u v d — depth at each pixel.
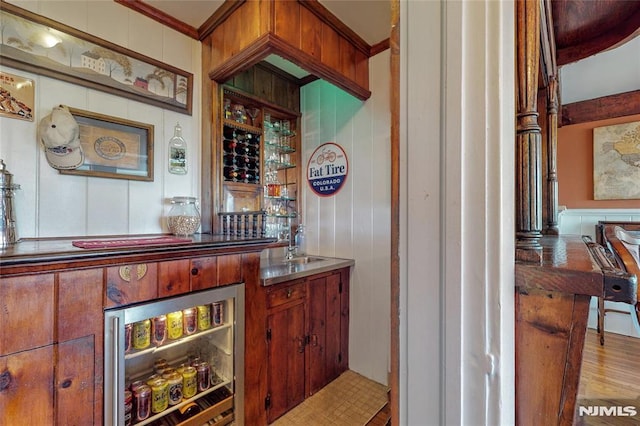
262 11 1.46
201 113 1.88
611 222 2.95
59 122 1.33
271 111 2.38
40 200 1.31
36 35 1.30
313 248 2.47
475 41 0.43
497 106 0.43
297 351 1.87
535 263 0.48
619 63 2.51
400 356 0.50
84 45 1.43
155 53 1.68
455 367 0.44
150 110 1.67
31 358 0.89
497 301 0.43
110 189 1.52
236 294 1.45
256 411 1.57
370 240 2.14
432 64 0.46
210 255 1.33
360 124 2.18
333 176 2.34
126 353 1.16
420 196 0.47
